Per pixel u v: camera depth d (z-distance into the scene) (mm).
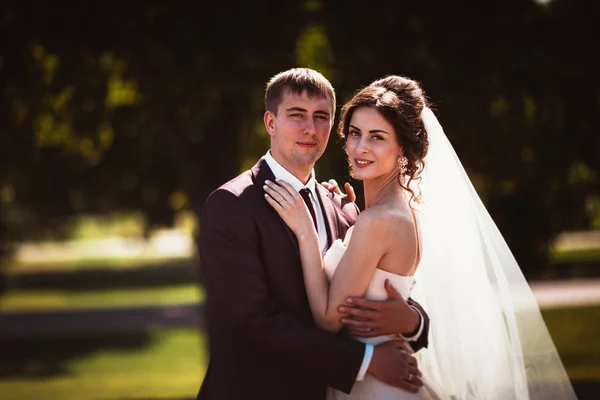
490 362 4828
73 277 44531
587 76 12211
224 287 4488
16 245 45188
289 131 4660
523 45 12133
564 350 15203
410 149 4648
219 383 4609
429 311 4930
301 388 4539
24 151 15328
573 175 19469
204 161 15031
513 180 14859
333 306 4527
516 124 13484
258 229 4539
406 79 4836
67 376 17188
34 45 12406
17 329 24562
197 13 11289
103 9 11422
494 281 4875
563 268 31156
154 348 20578
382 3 11562
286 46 11578
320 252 4680
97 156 20906
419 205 4930
